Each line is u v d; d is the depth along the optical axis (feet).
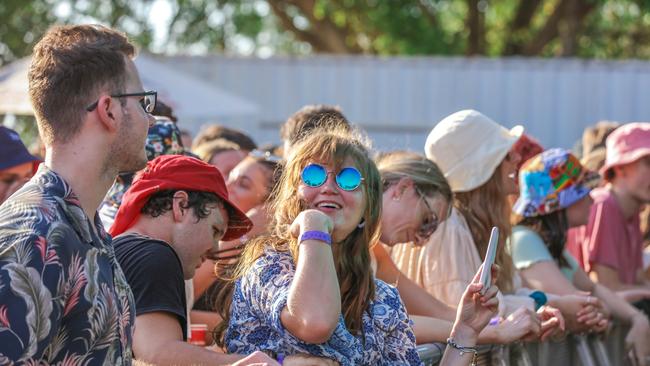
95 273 14.11
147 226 19.86
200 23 163.02
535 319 25.09
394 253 27.76
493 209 28.55
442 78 91.66
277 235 18.78
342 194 18.63
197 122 81.15
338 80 92.94
